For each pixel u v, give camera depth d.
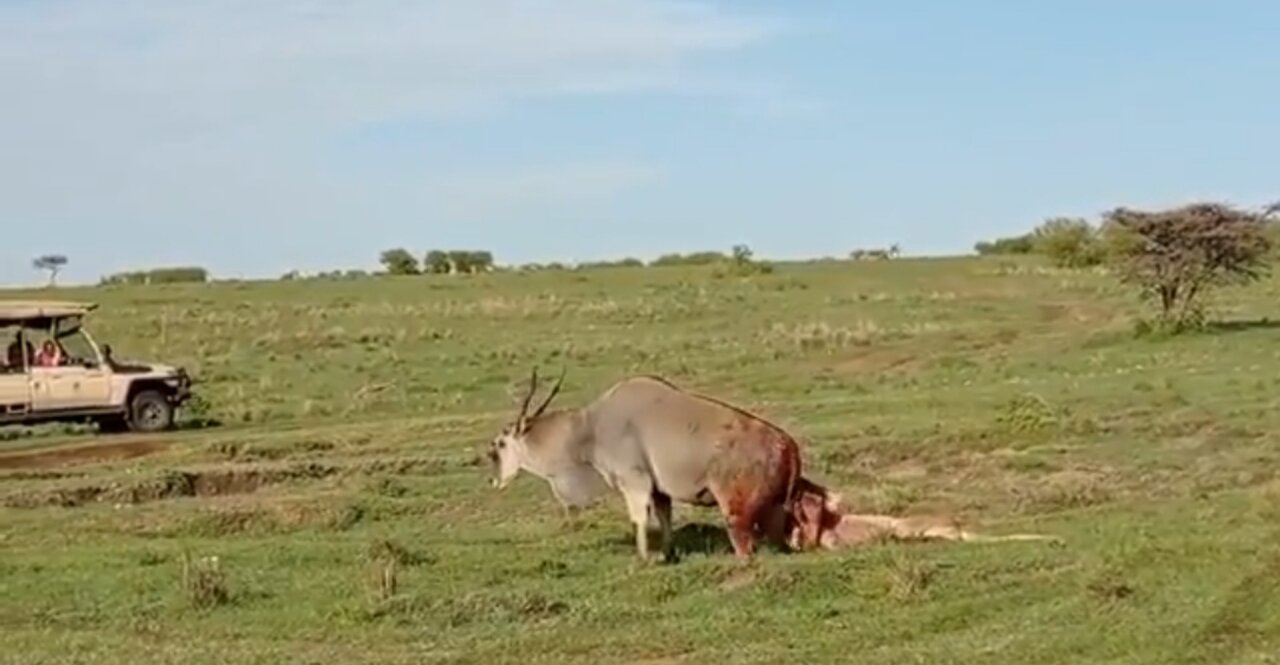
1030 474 21.64
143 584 15.41
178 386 31.09
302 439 26.81
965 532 17.00
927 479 21.73
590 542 17.23
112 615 14.42
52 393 30.00
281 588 15.23
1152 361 34.38
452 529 18.95
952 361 37.69
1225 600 12.95
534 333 51.16
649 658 12.62
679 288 70.31
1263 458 21.92
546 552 16.62
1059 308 54.91
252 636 13.67
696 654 12.61
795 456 15.96
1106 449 23.05
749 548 15.75
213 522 19.28
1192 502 18.92
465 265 95.31
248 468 23.11
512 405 32.66
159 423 30.70
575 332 51.25
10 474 24.28
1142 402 26.70
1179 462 22.05
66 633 13.79
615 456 16.19
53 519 19.94
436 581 15.37
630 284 73.56
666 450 15.84
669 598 14.35
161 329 52.62
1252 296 54.00
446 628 13.75
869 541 16.31
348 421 31.02
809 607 13.85
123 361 36.06
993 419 25.11
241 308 61.78
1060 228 82.44
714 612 13.80
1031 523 17.75
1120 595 13.37
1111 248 43.31
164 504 21.22
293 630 13.79
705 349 44.28
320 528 19.31
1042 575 14.34
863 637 12.80
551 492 20.17
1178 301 43.03
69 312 30.81
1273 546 14.67
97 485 22.06
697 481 15.78
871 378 35.12
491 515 19.88
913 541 16.27
